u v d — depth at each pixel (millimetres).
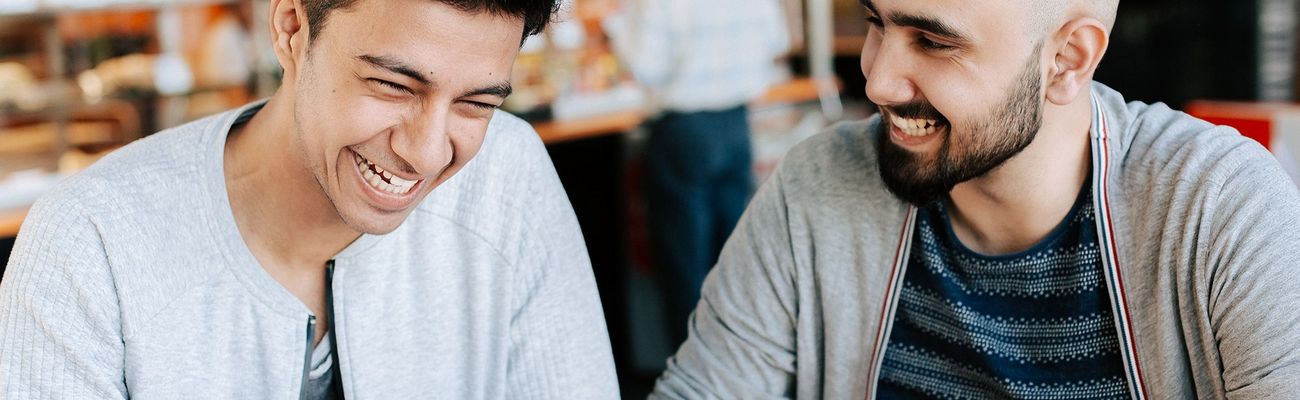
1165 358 1256
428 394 1334
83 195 1150
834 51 6270
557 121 4320
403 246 1284
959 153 1188
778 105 4902
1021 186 1256
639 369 3908
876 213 1373
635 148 4367
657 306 4383
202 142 1196
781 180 1454
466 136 1074
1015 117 1171
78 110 3652
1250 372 1176
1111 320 1286
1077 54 1179
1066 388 1327
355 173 1091
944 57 1144
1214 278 1208
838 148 1418
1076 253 1282
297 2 1072
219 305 1203
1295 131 1920
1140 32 4402
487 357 1365
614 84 4758
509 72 1050
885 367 1427
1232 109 2035
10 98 3486
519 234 1354
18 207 3047
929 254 1357
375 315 1276
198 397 1208
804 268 1428
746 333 1478
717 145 3881
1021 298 1322
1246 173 1211
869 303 1396
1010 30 1126
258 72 4238
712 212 3998
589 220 4305
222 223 1188
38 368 1142
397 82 1016
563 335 1391
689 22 3795
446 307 1328
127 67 3887
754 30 3910
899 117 1204
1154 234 1246
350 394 1276
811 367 1463
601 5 4977
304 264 1241
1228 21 4160
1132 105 1341
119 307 1159
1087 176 1270
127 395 1195
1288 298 1159
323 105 1057
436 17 984
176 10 4230
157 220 1171
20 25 3660
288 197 1182
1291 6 4055
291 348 1235
